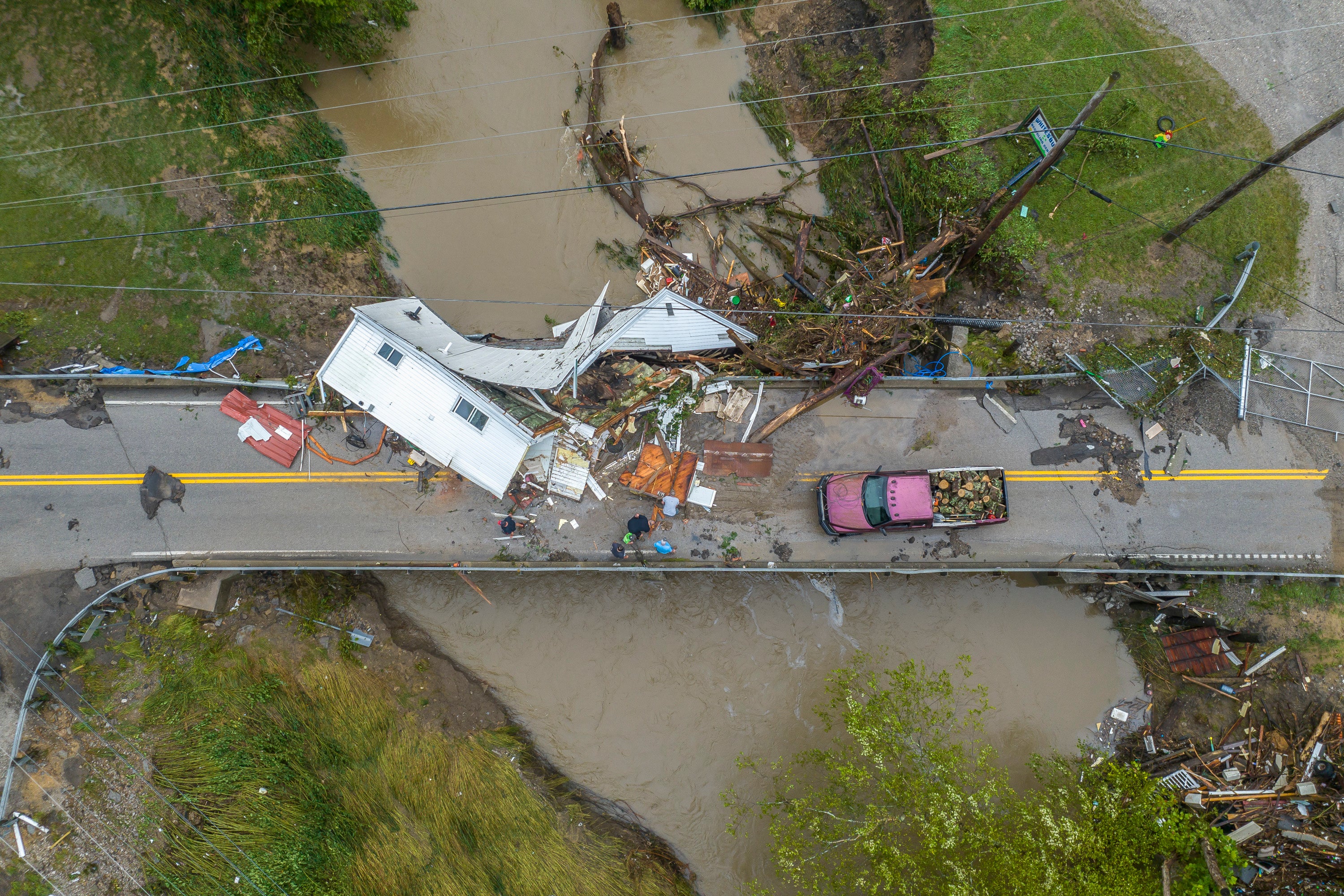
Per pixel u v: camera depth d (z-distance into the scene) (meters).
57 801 17.98
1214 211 19.77
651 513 19.48
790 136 22.75
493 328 21.72
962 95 21.50
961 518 18.52
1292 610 19.25
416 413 17.58
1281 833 18.06
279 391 19.53
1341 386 19.78
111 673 18.81
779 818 19.48
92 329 19.81
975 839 16.64
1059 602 20.52
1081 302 20.56
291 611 19.45
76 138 20.14
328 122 22.17
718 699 20.28
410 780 19.09
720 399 19.84
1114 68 21.28
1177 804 18.39
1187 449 19.67
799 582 20.59
